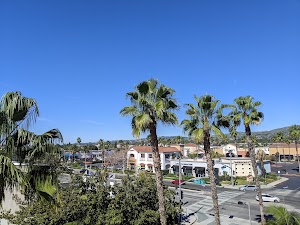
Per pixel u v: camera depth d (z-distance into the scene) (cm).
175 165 7869
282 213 1631
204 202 4325
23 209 1831
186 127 1950
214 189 1831
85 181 2300
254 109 2525
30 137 901
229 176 6788
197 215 3534
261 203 2453
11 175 841
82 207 1906
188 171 7500
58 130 980
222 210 3759
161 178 1527
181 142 13012
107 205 2016
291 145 10900
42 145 923
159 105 1470
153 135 1531
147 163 8469
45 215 1772
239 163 7138
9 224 1911
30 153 941
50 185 980
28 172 948
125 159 9194
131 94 1584
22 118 927
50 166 999
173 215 2380
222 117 1948
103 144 14712
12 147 900
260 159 6894
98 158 12988
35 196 985
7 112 879
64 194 1927
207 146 1862
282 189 5328
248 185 5428
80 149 14212
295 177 6988
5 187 921
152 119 1520
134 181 2327
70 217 1906
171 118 1551
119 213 1934
